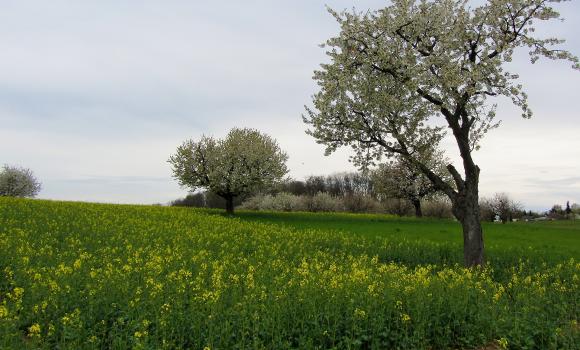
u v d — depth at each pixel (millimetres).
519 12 20109
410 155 22203
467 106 20438
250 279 12953
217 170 45281
